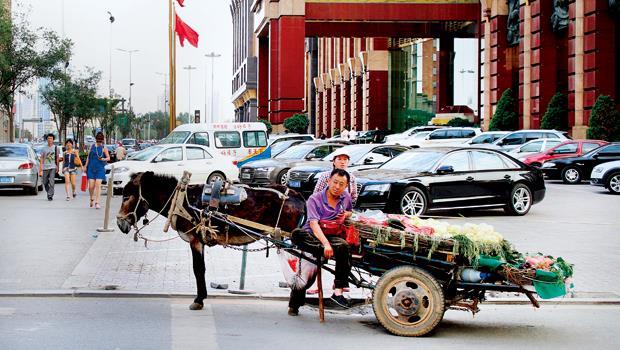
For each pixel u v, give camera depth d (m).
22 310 9.86
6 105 47.84
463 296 9.05
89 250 14.75
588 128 40.94
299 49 61.22
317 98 106.00
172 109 40.44
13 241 15.94
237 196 9.78
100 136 23.06
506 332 9.23
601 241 16.53
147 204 10.34
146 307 10.22
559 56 47.62
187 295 10.94
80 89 65.94
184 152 29.08
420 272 8.78
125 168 27.73
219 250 14.87
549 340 8.84
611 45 41.53
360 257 9.16
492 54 55.34
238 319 9.62
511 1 53.28
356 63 82.25
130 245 15.45
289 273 9.80
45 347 8.02
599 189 30.50
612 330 9.40
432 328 8.80
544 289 8.62
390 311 9.48
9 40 41.50
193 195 10.08
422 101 71.38
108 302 10.51
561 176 33.44
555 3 46.56
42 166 25.97
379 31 65.69
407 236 8.78
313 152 31.25
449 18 60.62
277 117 68.38
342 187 9.02
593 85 41.88
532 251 15.05
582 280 12.39
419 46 71.88
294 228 9.85
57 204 24.53
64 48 44.66
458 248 8.72
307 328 9.23
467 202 20.36
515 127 51.81
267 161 30.12
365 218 9.18
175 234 17.17
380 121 76.56
